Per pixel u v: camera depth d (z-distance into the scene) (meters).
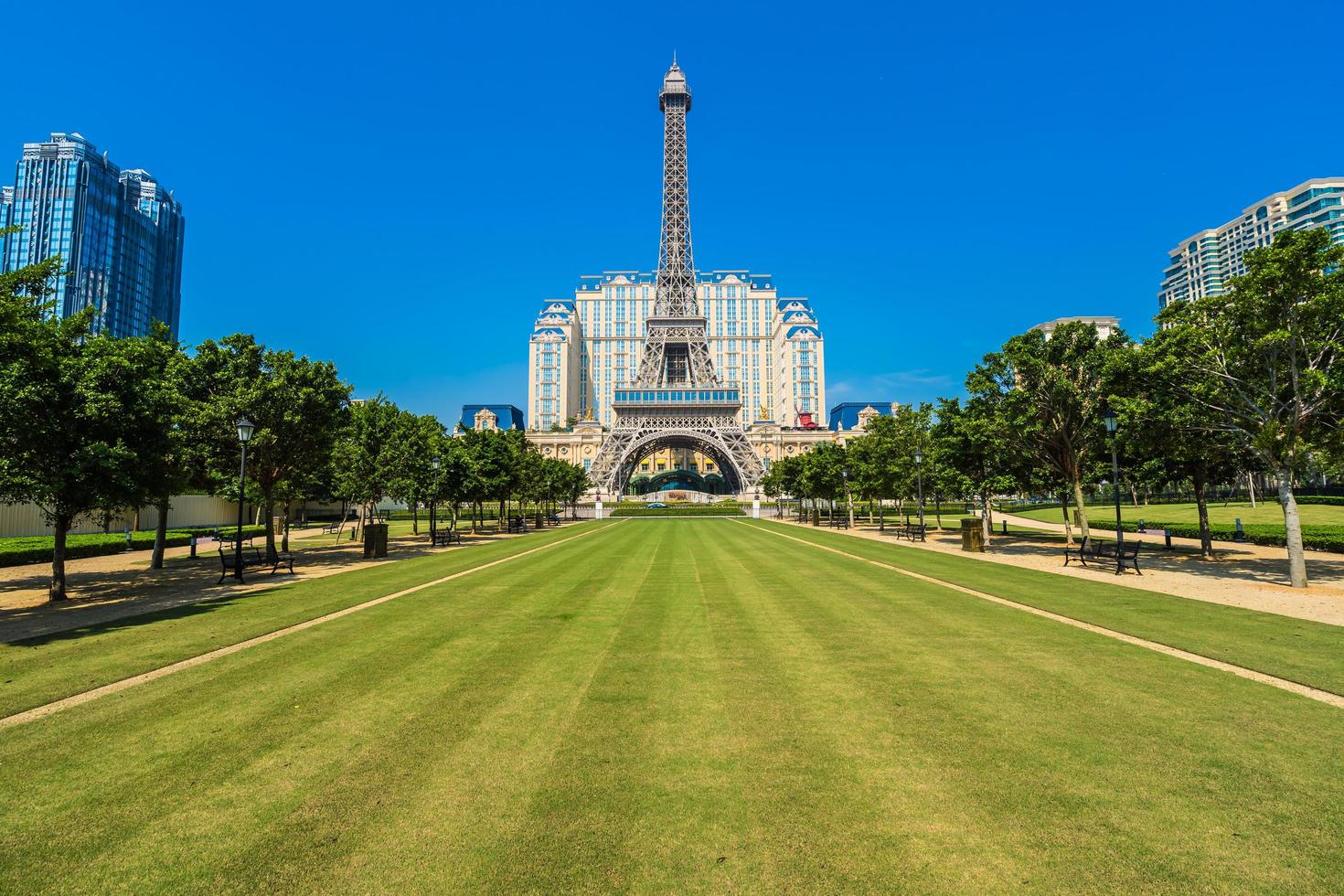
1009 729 10.03
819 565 32.03
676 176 145.00
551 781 8.39
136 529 59.66
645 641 15.70
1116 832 7.13
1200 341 26.53
